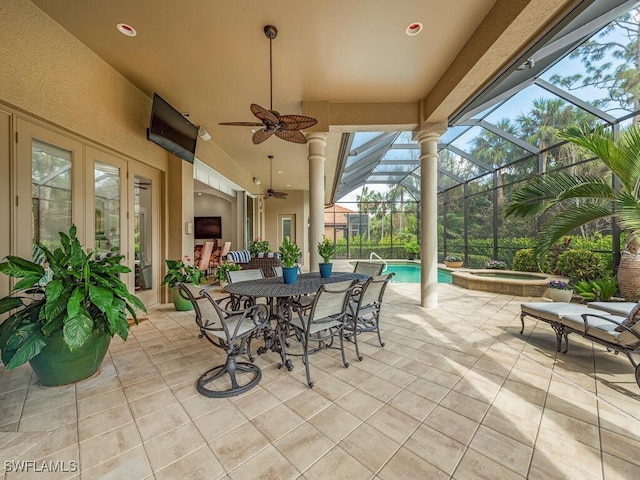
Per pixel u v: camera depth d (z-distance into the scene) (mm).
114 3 2359
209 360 2596
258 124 2877
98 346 2238
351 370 2383
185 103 4141
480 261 8477
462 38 2842
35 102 2467
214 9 2414
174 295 4156
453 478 1286
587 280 4898
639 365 1970
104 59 3152
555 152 6004
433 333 3311
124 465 1374
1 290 2400
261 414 1782
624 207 3133
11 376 2281
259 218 10805
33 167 2619
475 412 1786
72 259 2100
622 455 1407
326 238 3338
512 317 3955
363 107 4117
